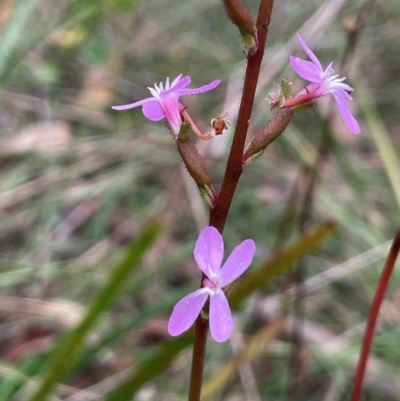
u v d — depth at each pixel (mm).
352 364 295
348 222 323
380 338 303
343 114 143
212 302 130
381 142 336
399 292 331
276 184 401
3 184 375
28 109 424
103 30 480
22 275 308
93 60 463
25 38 365
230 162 138
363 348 179
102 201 388
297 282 296
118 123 422
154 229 214
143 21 495
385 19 480
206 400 282
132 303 341
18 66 380
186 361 303
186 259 365
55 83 445
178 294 270
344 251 348
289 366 290
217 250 132
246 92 134
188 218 387
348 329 319
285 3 494
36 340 321
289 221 308
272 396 297
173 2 512
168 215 372
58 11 393
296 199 310
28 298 322
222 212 141
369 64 484
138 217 382
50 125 409
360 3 413
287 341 319
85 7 395
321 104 404
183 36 484
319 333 316
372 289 324
